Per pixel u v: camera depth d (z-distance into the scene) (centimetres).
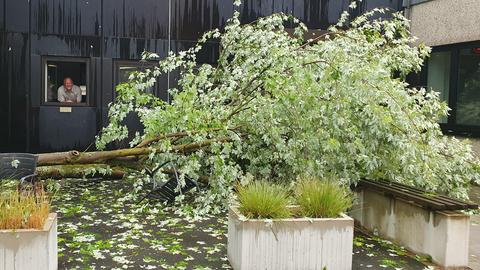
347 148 583
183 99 602
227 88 660
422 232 487
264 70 627
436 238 470
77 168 728
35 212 390
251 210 427
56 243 413
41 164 650
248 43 727
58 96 990
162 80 1012
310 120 594
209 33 810
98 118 1003
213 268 429
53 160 649
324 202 444
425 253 482
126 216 589
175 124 608
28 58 967
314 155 595
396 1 1130
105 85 1003
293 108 595
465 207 464
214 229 547
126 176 810
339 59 602
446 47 1064
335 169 592
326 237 427
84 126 998
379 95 578
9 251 372
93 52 995
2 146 962
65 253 454
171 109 596
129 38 1008
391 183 573
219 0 1038
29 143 974
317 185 466
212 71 746
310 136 591
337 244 429
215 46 1037
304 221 422
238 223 419
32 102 973
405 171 589
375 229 567
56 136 986
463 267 461
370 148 594
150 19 1015
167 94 1013
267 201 428
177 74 1016
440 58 1093
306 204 447
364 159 575
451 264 458
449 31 1038
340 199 455
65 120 990
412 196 495
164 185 636
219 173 607
